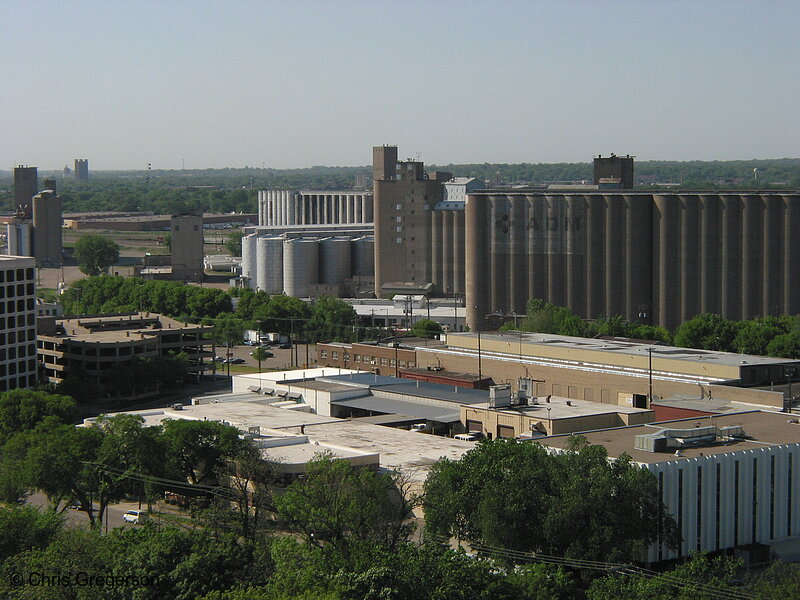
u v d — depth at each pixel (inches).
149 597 5083.7
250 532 6102.4
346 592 4817.9
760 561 6299.2
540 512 5605.3
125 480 7145.7
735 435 6815.9
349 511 5890.8
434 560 5014.8
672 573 5103.3
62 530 6171.3
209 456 7268.7
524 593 4899.1
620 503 5551.2
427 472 6963.6
